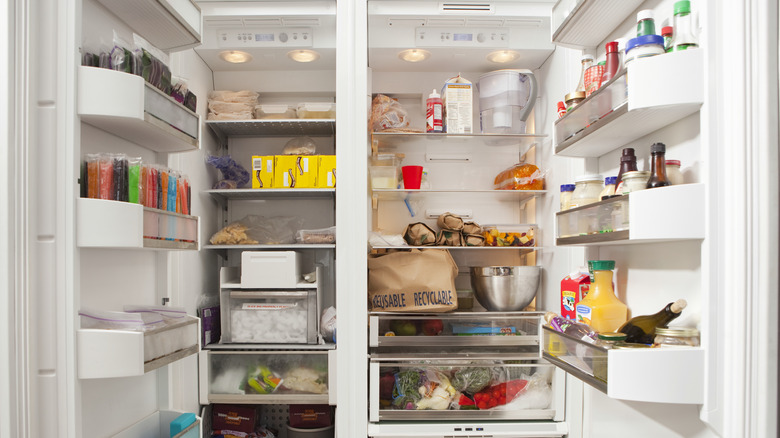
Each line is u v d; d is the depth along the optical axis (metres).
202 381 2.04
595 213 1.23
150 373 1.48
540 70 2.19
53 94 1.06
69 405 1.05
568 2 1.44
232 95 2.19
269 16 1.91
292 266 2.06
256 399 2.04
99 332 1.07
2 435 0.99
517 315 1.91
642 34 1.12
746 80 0.93
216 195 2.22
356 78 1.82
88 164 1.13
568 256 1.78
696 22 1.10
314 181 2.12
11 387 1.00
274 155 2.34
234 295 2.08
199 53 2.08
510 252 2.29
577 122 1.37
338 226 1.80
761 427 0.92
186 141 1.39
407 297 1.90
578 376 1.19
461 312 1.91
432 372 1.91
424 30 1.98
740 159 0.94
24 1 1.02
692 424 1.08
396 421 1.86
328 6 1.90
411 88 2.27
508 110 2.02
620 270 1.42
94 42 1.24
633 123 1.17
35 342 1.04
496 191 2.02
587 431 1.68
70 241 1.05
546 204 2.04
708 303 0.97
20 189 1.01
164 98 1.26
